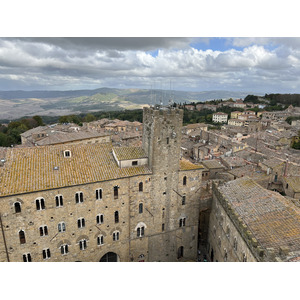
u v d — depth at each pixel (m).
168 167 53.41
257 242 35.06
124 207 51.12
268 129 184.50
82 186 45.69
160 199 54.47
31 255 44.28
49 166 46.38
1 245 41.53
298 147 148.50
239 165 92.12
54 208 44.22
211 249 59.41
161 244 57.38
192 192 57.78
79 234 47.84
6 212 40.59
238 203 47.19
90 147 53.34
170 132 51.66
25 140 136.38
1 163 44.47
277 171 75.00
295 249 32.75
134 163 51.91
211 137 155.25
